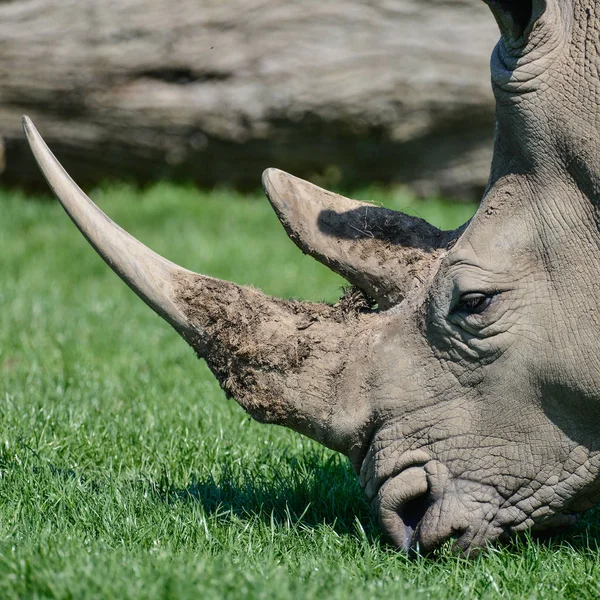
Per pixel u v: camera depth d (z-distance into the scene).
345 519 12.77
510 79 10.43
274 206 11.43
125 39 37.00
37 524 11.44
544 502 10.86
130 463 14.55
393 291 11.21
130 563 9.98
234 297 11.07
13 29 36.97
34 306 23.53
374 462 11.11
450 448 10.81
